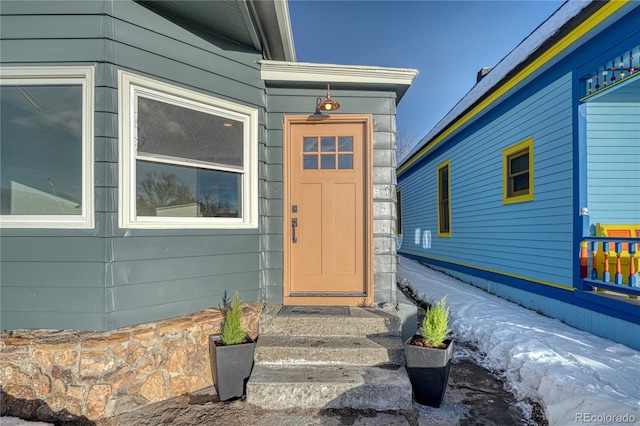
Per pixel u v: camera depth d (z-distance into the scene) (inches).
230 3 100.3
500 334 134.7
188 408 92.2
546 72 171.6
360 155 136.9
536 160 179.8
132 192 96.7
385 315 119.6
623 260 136.4
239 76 123.0
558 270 161.8
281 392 92.3
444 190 319.3
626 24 126.1
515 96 199.5
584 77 147.6
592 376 93.2
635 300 124.5
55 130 94.2
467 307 180.2
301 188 137.6
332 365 104.7
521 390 100.3
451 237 293.1
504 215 211.6
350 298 132.4
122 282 93.0
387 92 137.7
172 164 107.1
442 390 92.4
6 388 87.0
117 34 94.5
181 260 105.9
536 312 175.0
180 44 107.6
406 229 443.2
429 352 93.4
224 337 99.3
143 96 100.3
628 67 130.6
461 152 273.4
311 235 137.0
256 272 127.4
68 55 92.2
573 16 137.0
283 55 158.9
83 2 92.9
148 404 93.6
